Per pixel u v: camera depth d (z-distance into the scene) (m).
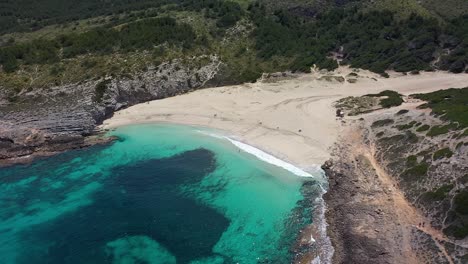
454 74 106.38
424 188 56.88
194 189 67.19
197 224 59.00
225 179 69.25
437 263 46.44
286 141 78.81
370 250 50.44
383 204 57.56
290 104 94.00
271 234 56.25
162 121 91.00
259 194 64.88
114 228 58.78
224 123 87.94
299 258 51.59
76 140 82.06
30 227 59.53
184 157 76.56
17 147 78.75
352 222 55.59
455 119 65.12
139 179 70.50
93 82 96.75
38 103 90.44
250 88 103.75
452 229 49.38
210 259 52.50
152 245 55.38
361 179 64.19
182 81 104.81
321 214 58.84
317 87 102.88
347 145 74.88
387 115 79.12
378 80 105.38
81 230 58.59
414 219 53.69
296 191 64.62
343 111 87.81
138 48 109.00
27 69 99.75
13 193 67.81
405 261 47.91
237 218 59.81
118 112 96.00
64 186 69.31
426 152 62.22
